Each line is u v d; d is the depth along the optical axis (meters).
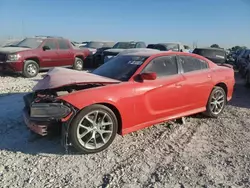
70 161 4.11
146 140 4.95
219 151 4.54
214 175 3.74
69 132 4.14
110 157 4.26
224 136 5.23
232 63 20.50
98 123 4.34
